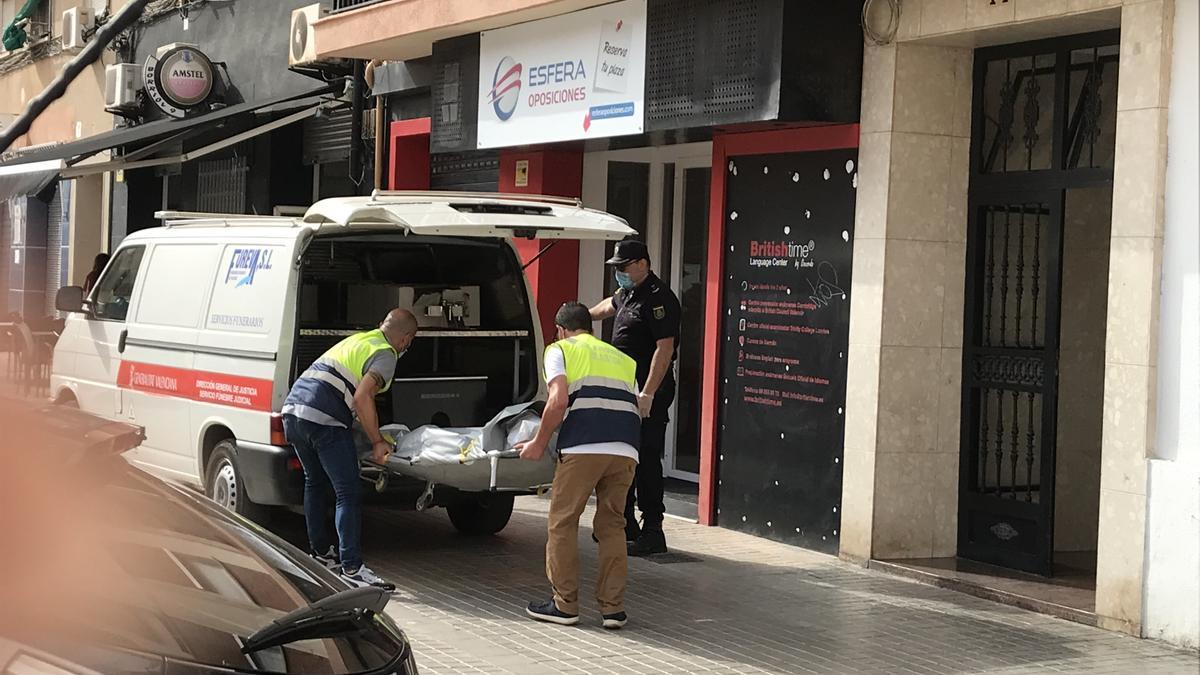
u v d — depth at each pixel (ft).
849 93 30.68
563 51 37.37
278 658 9.69
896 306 30.17
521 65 39.11
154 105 65.62
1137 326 24.76
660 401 30.99
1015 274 30.01
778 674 22.03
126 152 67.26
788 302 32.94
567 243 41.73
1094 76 28.09
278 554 11.85
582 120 36.65
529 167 41.14
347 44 44.52
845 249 31.32
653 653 23.08
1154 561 24.53
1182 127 24.34
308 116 51.60
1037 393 29.12
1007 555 29.78
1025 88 29.55
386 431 27.86
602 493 24.73
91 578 9.89
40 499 9.87
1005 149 29.89
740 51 31.09
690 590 27.94
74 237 75.31
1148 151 24.67
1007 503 29.76
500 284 31.78
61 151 53.78
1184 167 24.29
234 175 58.34
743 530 34.27
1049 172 28.63
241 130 55.31
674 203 41.09
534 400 31.50
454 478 27.07
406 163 47.01
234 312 29.63
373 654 10.47
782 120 30.27
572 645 23.40
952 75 30.32
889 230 30.01
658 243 41.55
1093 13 26.07
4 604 9.09
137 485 11.73
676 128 33.32
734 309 34.53
